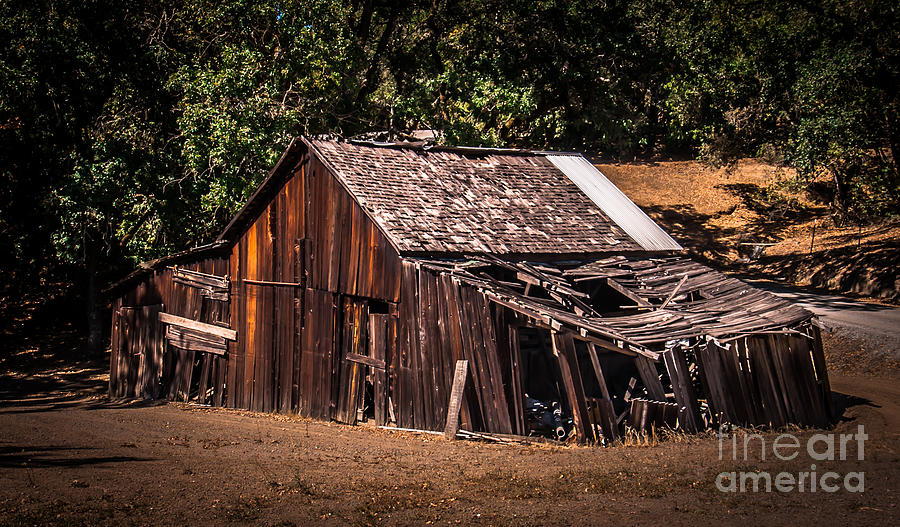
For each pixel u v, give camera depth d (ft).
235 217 65.98
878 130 104.78
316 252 61.11
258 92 78.48
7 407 71.10
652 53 132.46
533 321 47.75
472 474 35.37
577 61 123.54
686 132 148.46
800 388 50.47
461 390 49.29
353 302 58.13
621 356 60.59
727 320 52.21
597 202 70.44
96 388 83.30
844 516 26.21
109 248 89.45
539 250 58.75
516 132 114.83
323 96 83.87
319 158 60.44
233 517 27.84
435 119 94.02
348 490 32.24
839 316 86.99
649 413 45.27
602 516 26.91
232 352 67.97
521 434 47.83
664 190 160.56
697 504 28.22
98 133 86.74
